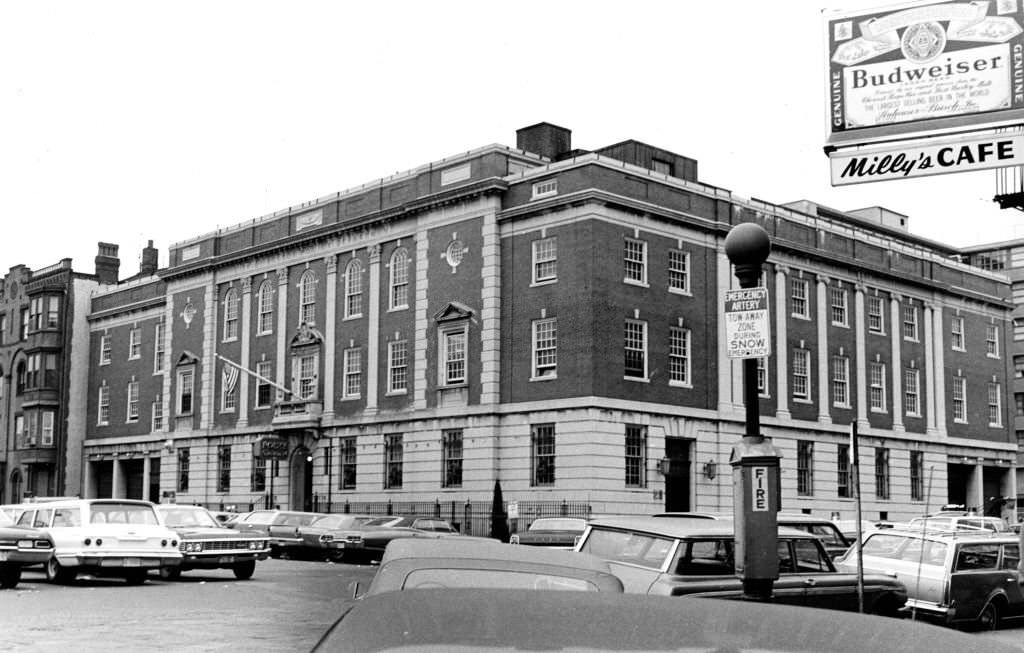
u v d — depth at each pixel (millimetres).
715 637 2848
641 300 42562
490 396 43344
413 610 3180
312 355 52406
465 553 7562
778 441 47406
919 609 17516
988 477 61094
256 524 38594
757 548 9383
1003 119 13883
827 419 50000
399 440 47312
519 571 7043
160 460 62219
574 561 7535
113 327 68500
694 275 44812
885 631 2982
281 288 54656
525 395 42562
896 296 55156
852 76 14578
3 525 24703
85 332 70875
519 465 42281
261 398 54969
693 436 43688
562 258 42000
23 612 18312
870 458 52156
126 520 24375
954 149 14062
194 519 27078
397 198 49125
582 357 40719
